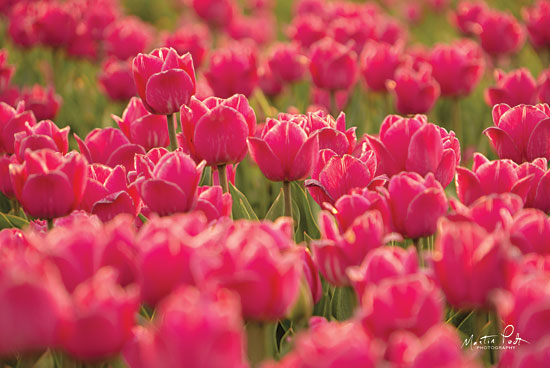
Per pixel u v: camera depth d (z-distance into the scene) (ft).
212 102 5.49
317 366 3.78
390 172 5.17
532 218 4.48
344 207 4.75
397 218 4.78
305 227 5.54
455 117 7.30
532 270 4.29
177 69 5.58
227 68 6.95
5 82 6.97
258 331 4.39
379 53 7.29
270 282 4.23
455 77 7.10
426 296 4.17
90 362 4.15
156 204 4.92
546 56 8.48
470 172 4.92
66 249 4.26
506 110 5.70
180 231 4.32
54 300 4.08
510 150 5.45
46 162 5.00
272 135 5.18
